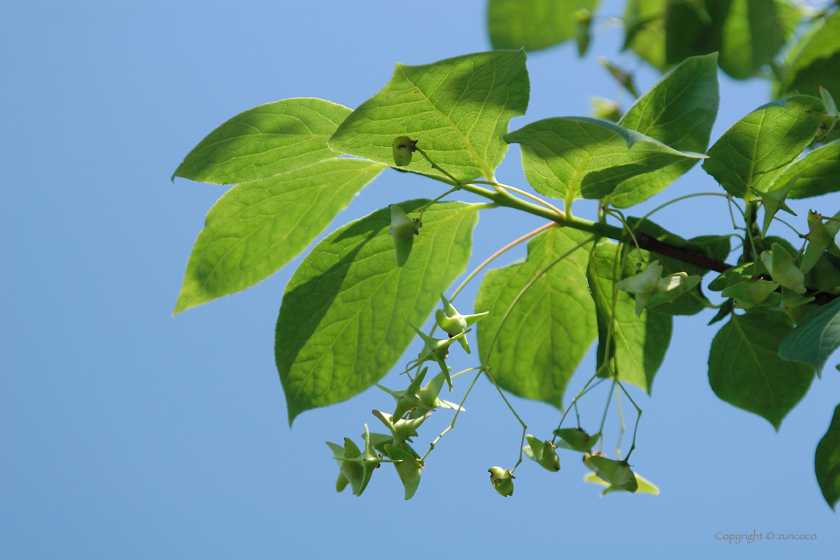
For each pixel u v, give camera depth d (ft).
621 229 3.29
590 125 3.16
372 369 3.39
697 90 3.26
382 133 3.23
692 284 3.22
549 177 3.27
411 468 3.25
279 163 3.32
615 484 3.30
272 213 3.38
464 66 3.17
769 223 3.22
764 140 3.26
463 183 3.28
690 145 3.27
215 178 3.31
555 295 3.43
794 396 3.32
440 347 3.25
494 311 3.44
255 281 3.40
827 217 3.20
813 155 3.26
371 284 3.38
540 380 3.46
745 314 3.32
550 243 3.40
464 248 3.39
